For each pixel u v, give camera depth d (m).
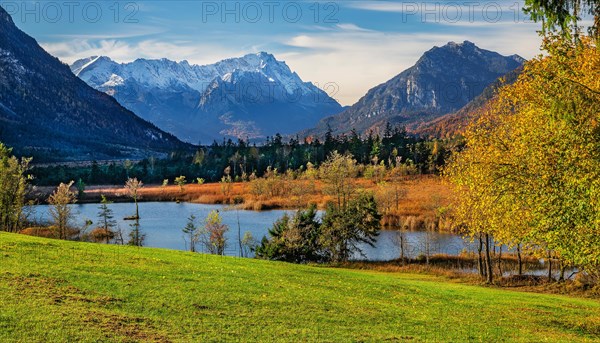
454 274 60.47
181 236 101.75
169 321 21.22
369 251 84.12
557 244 30.05
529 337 24.31
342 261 75.44
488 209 39.56
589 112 24.16
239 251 87.94
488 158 37.09
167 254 40.50
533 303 35.16
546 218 29.86
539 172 31.48
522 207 34.72
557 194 29.05
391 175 175.62
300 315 24.23
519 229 36.97
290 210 134.00
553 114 24.89
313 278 36.38
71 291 23.95
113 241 98.00
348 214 80.06
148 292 25.39
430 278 57.94
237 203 153.75
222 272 33.50
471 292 39.00
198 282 29.00
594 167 25.61
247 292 27.86
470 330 24.67
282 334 20.92
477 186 37.44
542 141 30.95
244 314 23.39
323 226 79.19
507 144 37.12
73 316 20.08
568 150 27.31
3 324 18.48
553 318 29.78
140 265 32.38
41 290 23.34
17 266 27.62
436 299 33.31
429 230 99.88
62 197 94.06
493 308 31.78
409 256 78.44
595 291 45.44
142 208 147.75
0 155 87.69
